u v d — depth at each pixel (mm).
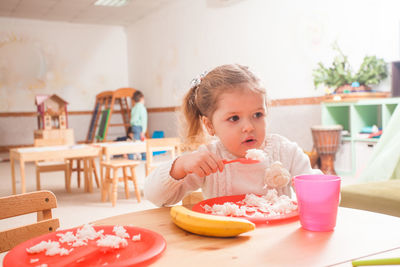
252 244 643
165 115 8156
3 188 4598
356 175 4273
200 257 591
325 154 4305
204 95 1014
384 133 2885
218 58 6477
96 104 9172
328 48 4754
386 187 1895
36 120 8875
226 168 1098
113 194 3475
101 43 9461
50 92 9000
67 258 606
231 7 6109
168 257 596
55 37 8992
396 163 2660
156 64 8367
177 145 3949
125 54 9727
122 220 829
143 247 646
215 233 678
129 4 7641
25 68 8727
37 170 4285
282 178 954
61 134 6953
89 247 652
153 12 8258
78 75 9266
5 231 844
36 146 4680
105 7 7840
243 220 682
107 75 9555
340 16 4609
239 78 932
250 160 834
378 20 4266
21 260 606
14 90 8648
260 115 951
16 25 8602
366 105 4375
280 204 849
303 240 652
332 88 4758
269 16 5473
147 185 1032
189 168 880
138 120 7285
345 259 565
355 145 4281
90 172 4137
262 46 5625
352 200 1889
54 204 934
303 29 5023
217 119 964
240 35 5984
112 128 9641
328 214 692
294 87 5215
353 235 670
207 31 6676
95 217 3084
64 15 8414
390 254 580
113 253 624
